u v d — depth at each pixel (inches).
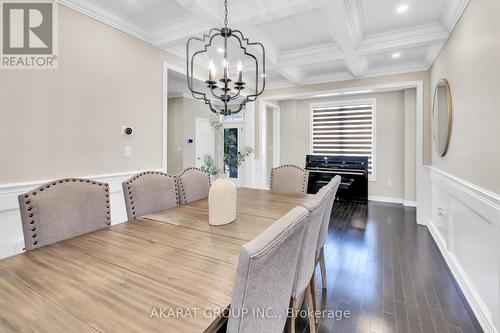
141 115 121.6
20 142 82.4
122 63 112.7
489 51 68.4
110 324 27.4
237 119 280.8
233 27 106.8
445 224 111.0
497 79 63.9
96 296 32.6
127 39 114.7
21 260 43.3
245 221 66.2
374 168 225.9
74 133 96.2
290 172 117.5
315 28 121.3
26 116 83.8
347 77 184.4
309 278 57.0
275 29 122.2
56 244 50.6
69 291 33.7
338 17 96.4
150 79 125.9
